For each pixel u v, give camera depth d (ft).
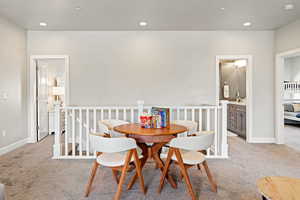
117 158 7.64
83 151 13.52
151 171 9.91
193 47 15.80
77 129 14.40
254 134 15.85
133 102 15.85
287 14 12.49
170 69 15.83
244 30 15.65
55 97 21.30
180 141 7.10
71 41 15.65
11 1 10.67
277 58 15.26
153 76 15.83
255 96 15.78
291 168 10.28
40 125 17.03
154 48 15.80
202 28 15.16
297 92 25.68
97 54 15.72
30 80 15.69
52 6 11.32
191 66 15.83
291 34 13.94
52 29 15.26
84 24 14.25
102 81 15.76
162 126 8.95
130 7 11.49
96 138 7.27
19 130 14.64
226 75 23.58
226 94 23.53
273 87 15.74
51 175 9.43
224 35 15.76
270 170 10.02
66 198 7.40
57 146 11.82
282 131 15.30
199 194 7.68
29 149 13.76
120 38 15.76
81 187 8.25
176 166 10.56
